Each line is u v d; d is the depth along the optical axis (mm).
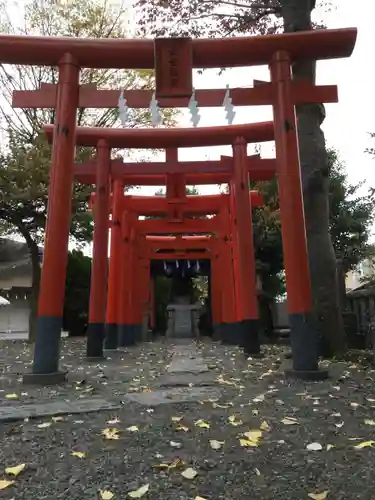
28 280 25969
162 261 27656
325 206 10375
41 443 4105
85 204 19625
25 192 17516
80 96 8930
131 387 6996
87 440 4180
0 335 22828
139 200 18000
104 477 3314
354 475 3299
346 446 3932
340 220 18641
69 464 3578
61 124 8469
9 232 21406
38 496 3010
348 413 5066
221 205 18250
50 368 7656
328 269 10133
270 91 8680
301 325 7742
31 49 8398
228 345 17672
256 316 12586
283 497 2963
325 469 3420
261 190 20141
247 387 6832
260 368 9227
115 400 5922
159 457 3705
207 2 13234
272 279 21094
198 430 4484
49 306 7906
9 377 8172
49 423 4758
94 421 4859
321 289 10078
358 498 2934
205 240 23406
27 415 5039
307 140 10484
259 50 8523
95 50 8555
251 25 13531
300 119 10594
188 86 8562
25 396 6266
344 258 18797
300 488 3098
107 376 8258
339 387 6562
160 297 33719
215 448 3906
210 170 14078
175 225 19875
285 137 8328
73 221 19781
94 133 12969
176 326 26641
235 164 13242
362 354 9812
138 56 8680
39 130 20328
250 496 2986
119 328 17531
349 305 16344
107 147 13102
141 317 21781
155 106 8547
